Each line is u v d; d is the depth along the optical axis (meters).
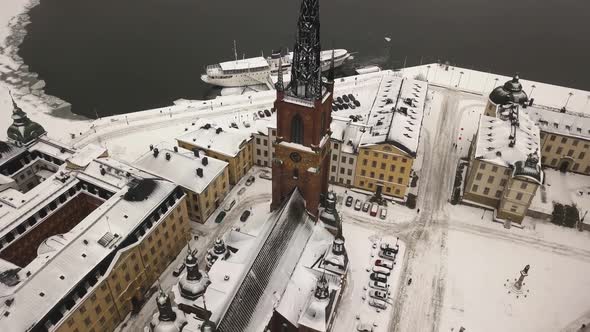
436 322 93.19
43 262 79.50
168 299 72.50
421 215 118.50
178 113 156.88
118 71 190.62
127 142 142.62
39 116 160.00
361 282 100.12
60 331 76.38
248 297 76.69
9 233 87.50
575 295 99.31
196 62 198.50
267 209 117.94
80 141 142.88
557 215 117.06
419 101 139.25
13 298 73.19
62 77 185.25
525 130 121.25
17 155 112.19
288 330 83.75
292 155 88.62
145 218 91.44
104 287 84.31
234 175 124.56
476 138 126.75
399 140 116.19
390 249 106.12
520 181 108.94
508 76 196.00
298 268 88.19
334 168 124.75
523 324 93.19
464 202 121.94
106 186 98.25
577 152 130.00
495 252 108.88
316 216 97.19
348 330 90.81
